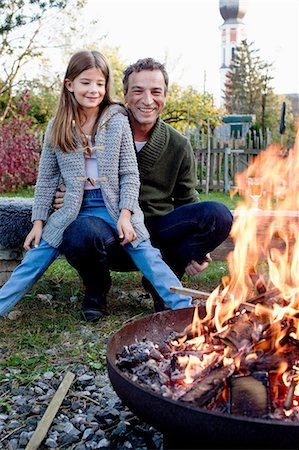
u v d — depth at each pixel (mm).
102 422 2090
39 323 3145
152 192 3262
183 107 18953
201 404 1542
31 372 2510
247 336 1757
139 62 3061
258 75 29797
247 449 1362
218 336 1782
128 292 3873
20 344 2838
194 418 1385
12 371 2518
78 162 2971
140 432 1966
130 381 1559
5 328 3074
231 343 1747
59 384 2402
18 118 11859
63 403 2238
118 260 3254
